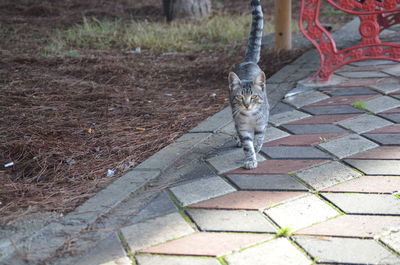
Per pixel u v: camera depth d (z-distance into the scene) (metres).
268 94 3.71
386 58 3.67
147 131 3.35
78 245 2.72
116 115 3.48
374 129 3.27
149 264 2.64
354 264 2.61
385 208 2.79
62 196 2.93
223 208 2.85
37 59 4.17
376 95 3.58
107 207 2.86
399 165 3.00
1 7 6.37
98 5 6.83
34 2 6.76
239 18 5.68
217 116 3.45
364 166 3.02
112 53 4.48
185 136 3.29
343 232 2.71
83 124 3.38
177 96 3.71
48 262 2.67
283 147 3.20
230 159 3.14
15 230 2.77
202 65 4.16
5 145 3.19
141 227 2.79
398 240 2.67
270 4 6.82
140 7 6.66
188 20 5.75
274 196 2.89
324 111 3.48
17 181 3.02
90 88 3.77
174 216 2.83
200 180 3.01
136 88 3.81
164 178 3.03
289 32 4.32
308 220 2.77
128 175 3.03
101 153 3.18
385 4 3.61
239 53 4.35
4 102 3.55
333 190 2.90
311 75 3.88
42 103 3.56
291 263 2.62
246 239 2.71
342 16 5.69
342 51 3.73
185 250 2.69
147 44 4.76
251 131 3.16
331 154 3.11
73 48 4.63
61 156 3.15
